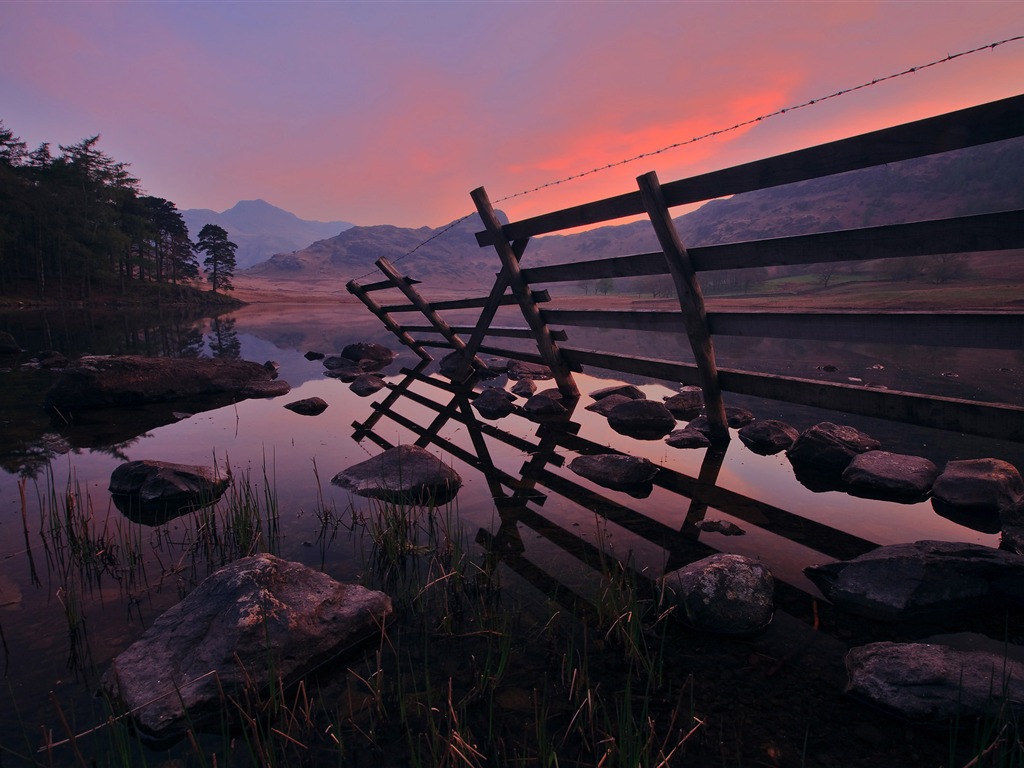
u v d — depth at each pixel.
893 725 2.35
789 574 3.64
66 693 2.59
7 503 5.08
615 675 2.68
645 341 22.52
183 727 2.39
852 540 4.14
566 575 3.66
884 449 6.34
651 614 3.20
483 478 5.72
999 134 3.64
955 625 3.05
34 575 3.73
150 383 9.89
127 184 84.88
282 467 6.10
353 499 5.12
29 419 8.55
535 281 8.96
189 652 2.69
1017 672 2.46
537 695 2.55
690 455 6.48
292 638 2.77
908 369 12.12
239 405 9.70
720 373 6.50
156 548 4.11
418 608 3.30
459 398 10.40
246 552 4.00
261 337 24.58
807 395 5.43
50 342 20.80
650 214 5.99
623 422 8.12
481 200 8.75
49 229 67.31
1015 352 14.59
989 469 4.91
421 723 2.39
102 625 3.14
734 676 2.68
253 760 2.09
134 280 86.06
